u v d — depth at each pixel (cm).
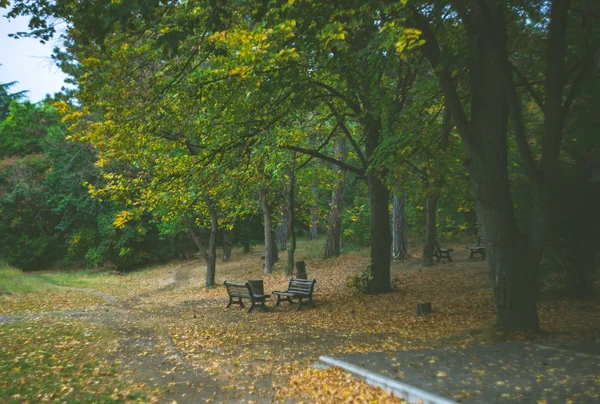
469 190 1794
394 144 1180
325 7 933
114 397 608
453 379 603
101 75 1066
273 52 1017
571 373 599
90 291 2308
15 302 1686
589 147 1173
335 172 2564
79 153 3344
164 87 1130
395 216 2442
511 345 787
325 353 876
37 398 592
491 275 919
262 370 761
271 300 1697
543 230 877
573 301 1158
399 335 1011
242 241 3919
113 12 694
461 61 946
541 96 1338
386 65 988
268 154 1332
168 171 1522
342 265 2486
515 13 1080
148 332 1120
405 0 736
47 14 806
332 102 1527
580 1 1027
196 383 693
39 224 3847
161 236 3681
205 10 888
